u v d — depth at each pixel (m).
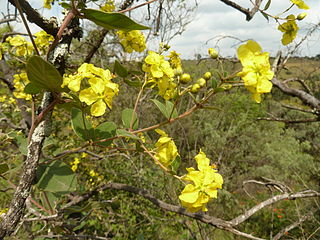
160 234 1.04
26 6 0.20
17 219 0.20
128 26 0.17
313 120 0.74
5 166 0.26
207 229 0.96
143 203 1.05
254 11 0.55
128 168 1.07
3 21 0.34
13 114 0.79
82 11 0.17
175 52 0.33
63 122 1.02
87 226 0.95
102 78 0.22
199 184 0.24
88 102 0.22
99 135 0.26
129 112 0.28
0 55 0.32
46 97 0.22
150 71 0.28
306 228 1.11
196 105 0.25
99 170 1.02
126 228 0.98
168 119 0.26
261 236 1.25
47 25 0.22
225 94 1.94
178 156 0.26
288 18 0.34
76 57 0.55
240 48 0.23
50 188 0.27
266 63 0.23
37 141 0.21
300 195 0.58
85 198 0.72
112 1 0.37
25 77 0.35
